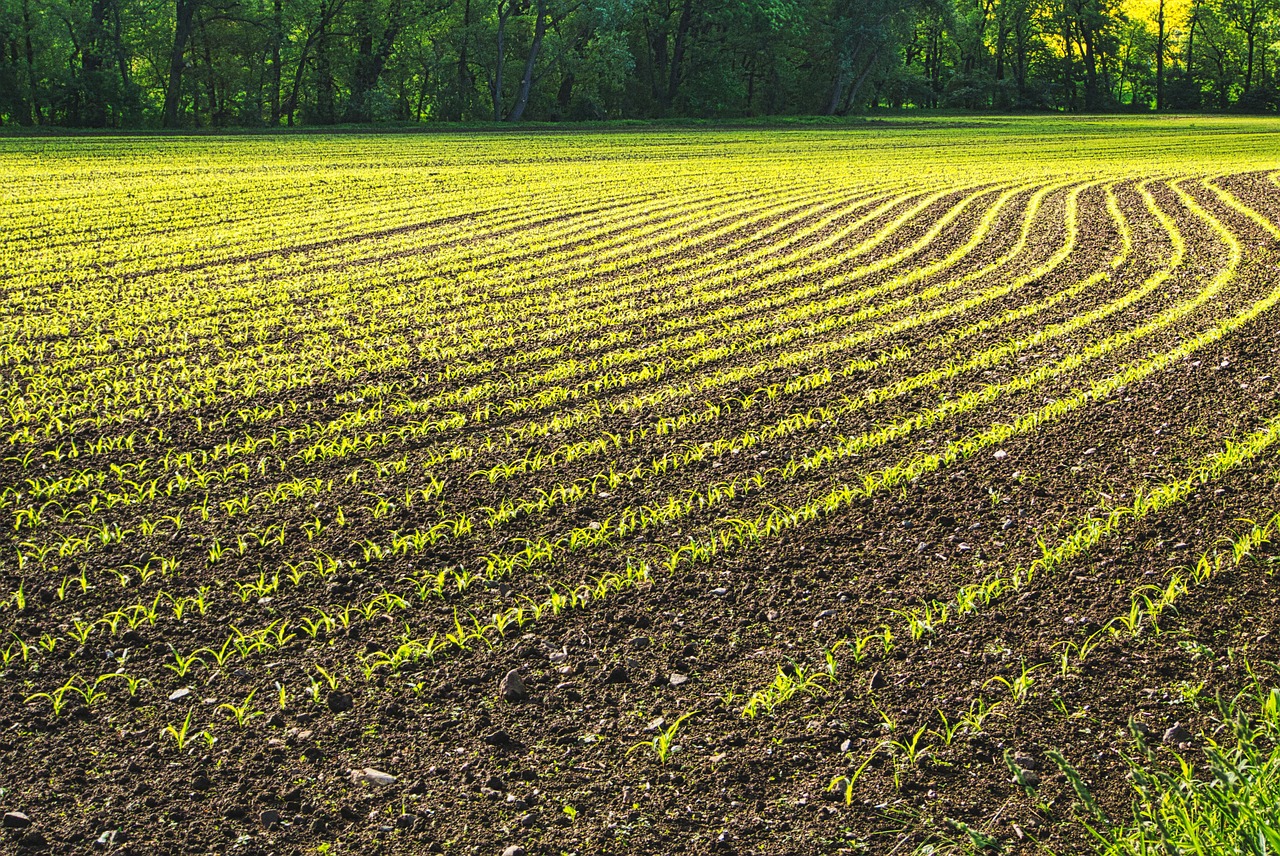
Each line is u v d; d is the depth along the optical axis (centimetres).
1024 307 1417
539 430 991
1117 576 676
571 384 1138
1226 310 1336
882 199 2531
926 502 809
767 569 711
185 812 483
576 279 1695
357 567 725
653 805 486
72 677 589
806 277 1677
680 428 995
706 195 2686
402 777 509
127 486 865
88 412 1051
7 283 1673
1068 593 659
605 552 745
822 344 1270
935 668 586
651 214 2370
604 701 568
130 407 1066
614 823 475
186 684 587
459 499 841
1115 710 539
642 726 546
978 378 1119
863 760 511
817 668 593
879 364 1180
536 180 3053
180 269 1791
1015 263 1711
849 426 987
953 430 964
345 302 1541
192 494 849
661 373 1165
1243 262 1612
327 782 505
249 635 636
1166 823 436
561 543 760
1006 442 928
